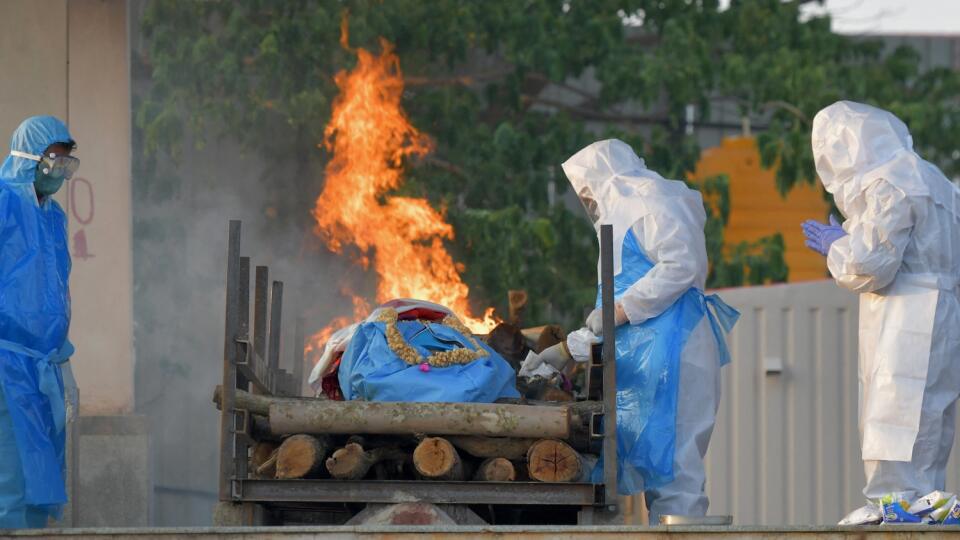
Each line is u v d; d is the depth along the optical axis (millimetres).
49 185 17984
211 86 30328
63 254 18156
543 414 16281
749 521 31344
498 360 17578
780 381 31656
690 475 18438
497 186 33688
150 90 30969
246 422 16312
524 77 35531
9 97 22812
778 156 36656
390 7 32000
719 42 40188
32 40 22906
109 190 23141
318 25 30812
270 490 16344
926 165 18031
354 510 17688
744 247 37062
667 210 18594
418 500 16359
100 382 22859
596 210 19828
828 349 31859
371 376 16922
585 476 16875
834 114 18250
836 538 15141
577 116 41281
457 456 16406
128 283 23094
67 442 20875
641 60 36062
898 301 17781
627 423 18547
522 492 16406
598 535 15258
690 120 47469
